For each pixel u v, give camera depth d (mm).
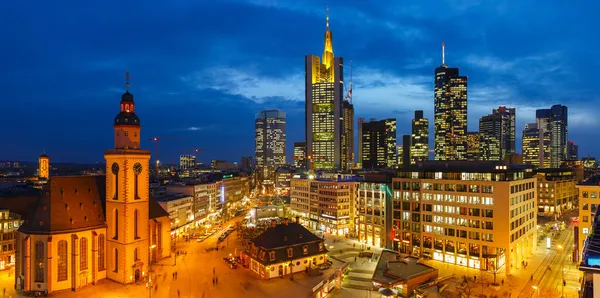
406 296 84500
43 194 97500
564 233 163375
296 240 107625
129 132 103000
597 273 35594
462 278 101750
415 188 126125
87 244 98750
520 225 114500
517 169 118125
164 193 183750
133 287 95938
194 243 144750
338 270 97125
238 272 106312
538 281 99875
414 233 126188
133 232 100938
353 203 166750
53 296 90062
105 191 109812
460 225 114625
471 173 114062
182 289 93438
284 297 87562
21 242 93875
